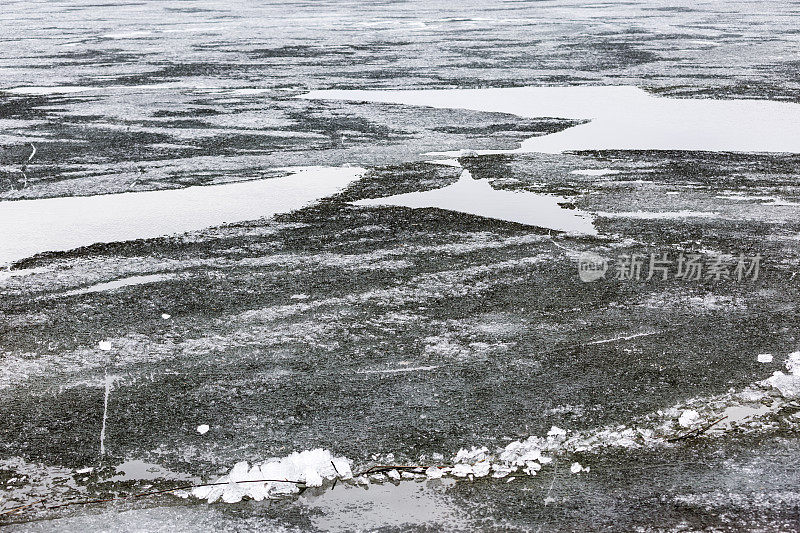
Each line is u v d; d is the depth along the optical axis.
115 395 4.91
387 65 18.45
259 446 4.39
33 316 6.00
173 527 3.78
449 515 3.84
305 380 5.05
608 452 4.30
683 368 5.16
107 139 11.85
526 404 4.75
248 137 11.88
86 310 6.09
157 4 37.03
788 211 8.30
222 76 17.34
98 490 4.04
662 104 13.84
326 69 18.03
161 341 5.59
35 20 29.98
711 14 29.77
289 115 13.40
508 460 4.25
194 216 8.29
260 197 8.92
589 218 8.10
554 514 3.83
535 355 5.33
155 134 12.15
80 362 5.31
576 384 4.97
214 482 4.09
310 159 10.56
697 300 6.18
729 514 3.81
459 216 8.20
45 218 8.24
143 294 6.37
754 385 4.96
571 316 5.91
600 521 3.78
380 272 6.76
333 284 6.53
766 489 4.00
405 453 4.32
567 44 21.81
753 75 16.59
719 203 8.57
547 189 9.10
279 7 34.75
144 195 9.04
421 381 5.02
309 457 4.25
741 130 11.91
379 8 33.59
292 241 7.53
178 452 4.34
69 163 10.52
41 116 13.53
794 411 4.68
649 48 20.91
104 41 23.64
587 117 12.92
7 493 4.03
